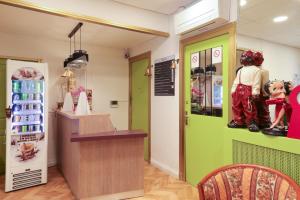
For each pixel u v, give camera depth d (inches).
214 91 104.8
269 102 64.4
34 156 119.0
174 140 131.7
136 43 169.5
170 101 135.0
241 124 73.2
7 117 111.3
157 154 149.6
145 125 167.0
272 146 60.1
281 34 73.7
